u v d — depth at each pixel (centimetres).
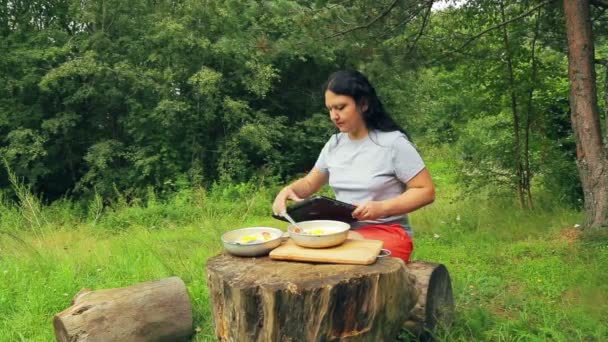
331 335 224
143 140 1223
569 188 715
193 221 876
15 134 1099
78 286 453
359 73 294
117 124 1267
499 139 748
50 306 408
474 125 780
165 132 1197
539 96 721
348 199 302
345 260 242
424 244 574
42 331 371
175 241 648
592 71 559
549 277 432
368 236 287
